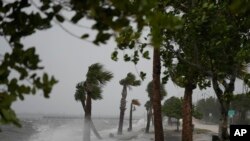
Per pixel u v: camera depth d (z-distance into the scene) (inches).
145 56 394.6
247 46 379.2
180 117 2298.2
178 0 400.8
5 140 2277.3
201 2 380.2
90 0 81.7
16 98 87.4
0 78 91.3
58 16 90.6
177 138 1900.8
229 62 409.7
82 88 1375.5
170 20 79.7
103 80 1350.9
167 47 415.5
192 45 410.6
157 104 714.2
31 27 94.7
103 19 82.0
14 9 95.7
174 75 490.0
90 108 1378.0
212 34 382.6
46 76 91.7
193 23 375.2
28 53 92.9
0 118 84.7
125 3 79.8
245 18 362.6
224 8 356.5
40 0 91.7
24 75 92.4
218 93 451.5
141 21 80.7
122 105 2191.2
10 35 96.5
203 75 482.6
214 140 515.2
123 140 1849.2
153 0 79.7
